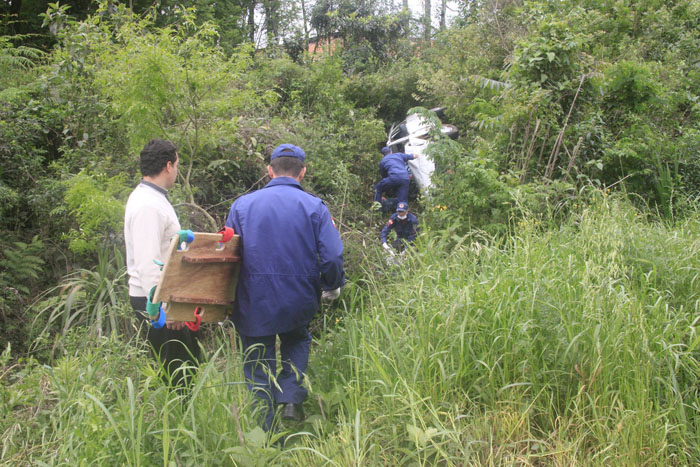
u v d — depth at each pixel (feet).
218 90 15.20
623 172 19.31
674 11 27.89
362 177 27.32
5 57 21.39
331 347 11.59
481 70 29.48
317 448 8.30
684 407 8.57
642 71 20.17
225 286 9.12
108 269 14.52
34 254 15.53
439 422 7.76
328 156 22.82
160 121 14.73
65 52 18.04
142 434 7.66
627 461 7.50
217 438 7.94
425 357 9.09
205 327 13.97
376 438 8.12
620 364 8.61
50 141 18.21
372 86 37.24
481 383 9.16
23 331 13.78
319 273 9.57
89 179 13.61
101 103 17.58
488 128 20.35
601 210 14.15
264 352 9.46
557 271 10.92
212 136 15.76
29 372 10.44
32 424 9.44
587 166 18.88
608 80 19.83
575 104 19.60
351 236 17.31
